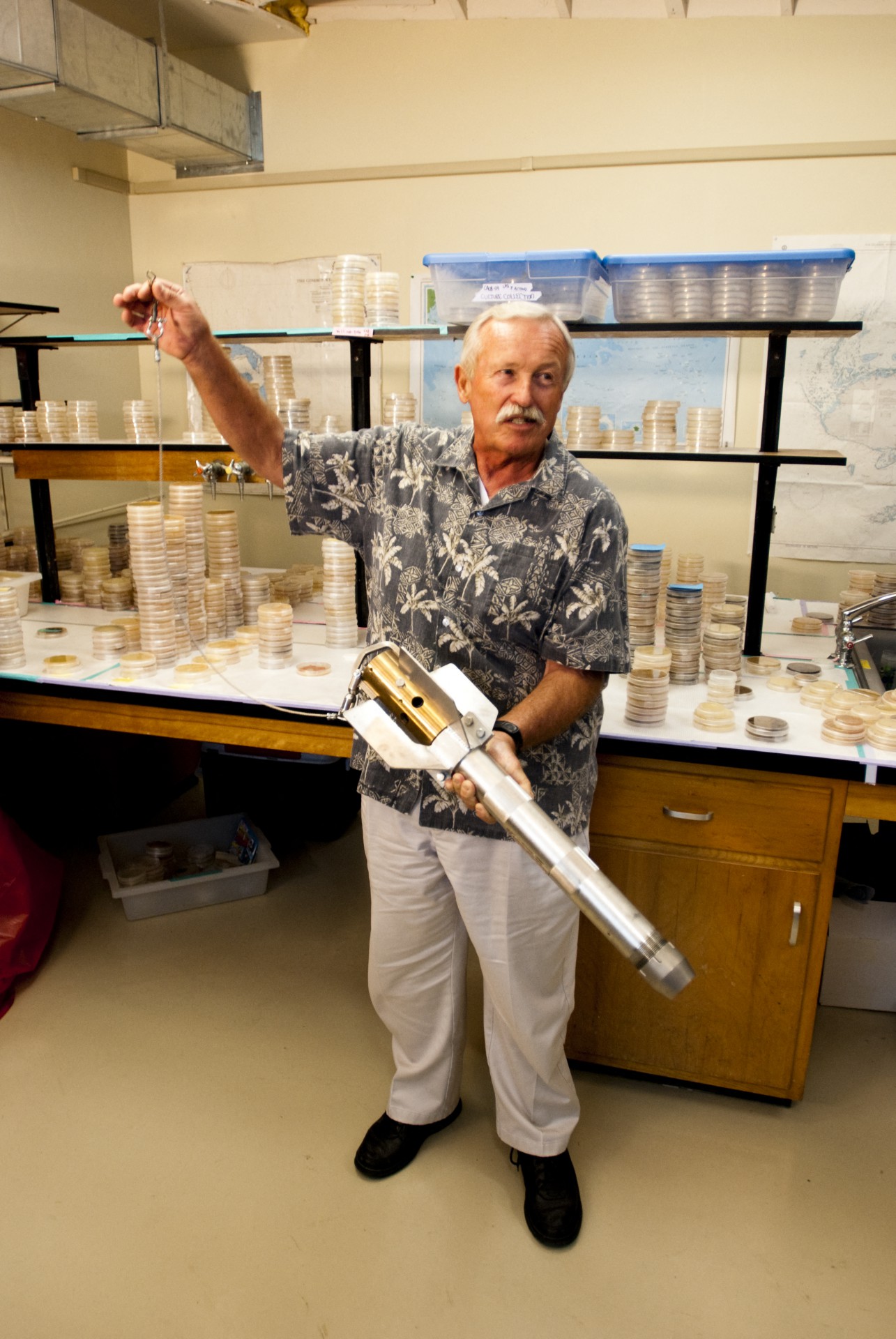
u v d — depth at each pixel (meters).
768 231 3.40
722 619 2.42
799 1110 2.00
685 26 3.30
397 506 1.50
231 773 3.08
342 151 3.78
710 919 1.88
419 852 1.60
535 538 1.41
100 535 4.13
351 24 3.63
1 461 3.15
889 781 1.70
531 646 1.46
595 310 2.35
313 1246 1.67
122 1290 1.58
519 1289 1.59
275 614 2.29
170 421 4.30
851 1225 1.73
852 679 2.30
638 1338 1.51
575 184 3.54
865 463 3.54
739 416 3.61
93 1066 2.10
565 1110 1.73
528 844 0.95
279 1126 1.94
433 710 1.09
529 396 1.33
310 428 2.76
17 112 3.41
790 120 3.30
